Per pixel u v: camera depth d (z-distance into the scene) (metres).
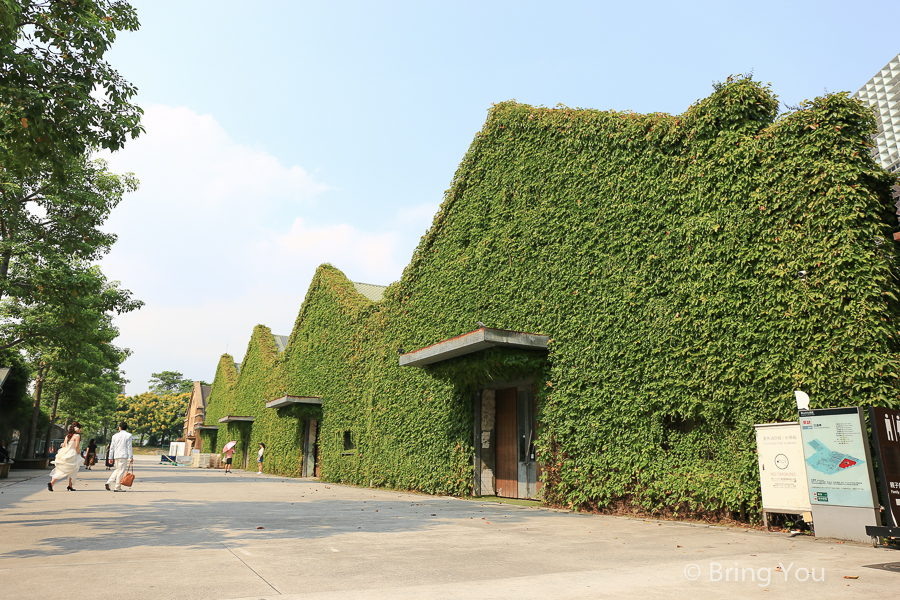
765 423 7.54
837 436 6.53
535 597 3.58
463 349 11.49
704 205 9.13
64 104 6.98
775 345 7.81
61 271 15.08
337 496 12.98
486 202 14.23
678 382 8.91
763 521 7.54
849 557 5.27
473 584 3.95
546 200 12.23
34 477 19.31
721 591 3.81
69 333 17.34
